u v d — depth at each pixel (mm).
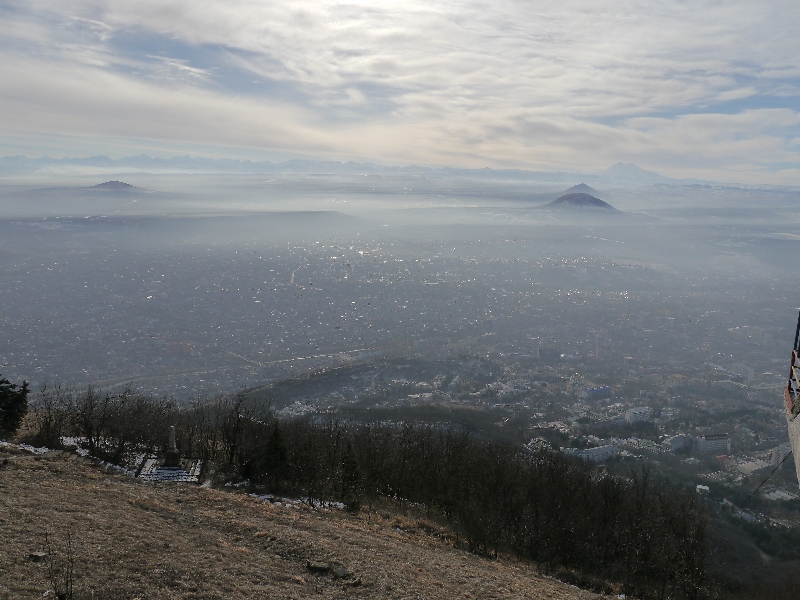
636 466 77750
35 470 31250
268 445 40344
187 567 21109
